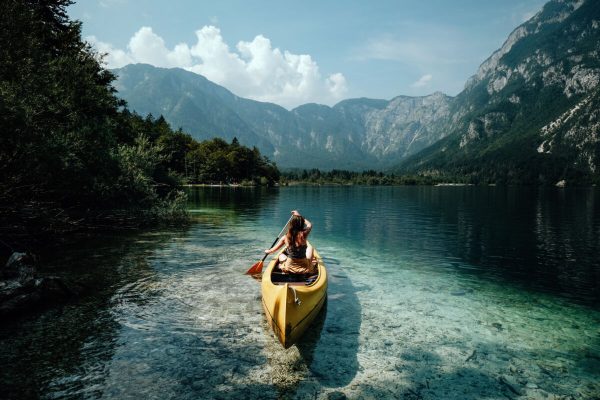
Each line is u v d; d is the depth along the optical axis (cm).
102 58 2372
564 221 2648
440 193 9112
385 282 1079
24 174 1278
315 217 2958
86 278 1019
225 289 959
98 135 1834
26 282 790
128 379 535
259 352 632
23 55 1329
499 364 607
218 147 13675
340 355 630
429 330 741
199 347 643
